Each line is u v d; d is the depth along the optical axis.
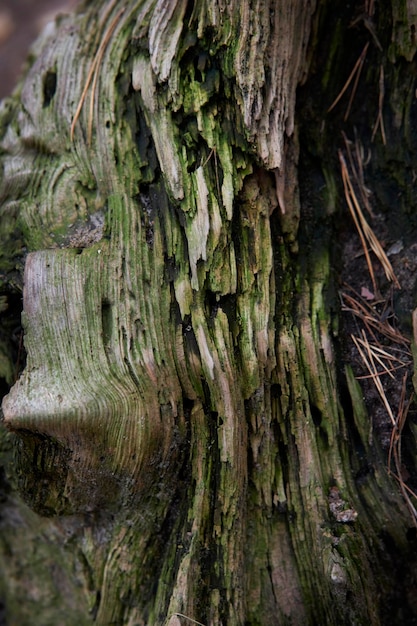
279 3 0.50
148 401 0.49
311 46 0.51
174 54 0.49
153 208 0.50
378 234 0.52
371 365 0.51
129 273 0.49
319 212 0.52
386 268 0.52
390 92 0.52
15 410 0.48
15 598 0.59
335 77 0.52
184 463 0.50
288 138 0.51
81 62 0.53
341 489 0.50
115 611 0.52
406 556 0.51
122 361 0.48
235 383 0.49
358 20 0.52
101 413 0.48
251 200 0.50
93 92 0.52
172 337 0.49
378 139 0.52
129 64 0.51
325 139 0.52
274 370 0.50
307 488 0.50
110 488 0.50
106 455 0.48
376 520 0.50
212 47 0.49
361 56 0.52
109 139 0.51
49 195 0.51
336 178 0.52
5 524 0.58
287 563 0.50
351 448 0.51
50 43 0.55
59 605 0.57
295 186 0.51
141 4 0.52
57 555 0.56
